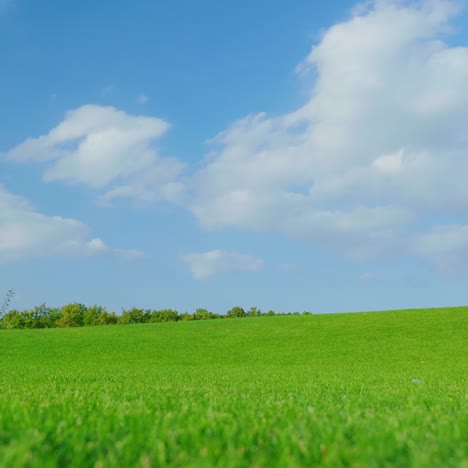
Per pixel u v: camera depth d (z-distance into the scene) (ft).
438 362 81.92
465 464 8.07
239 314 249.75
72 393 24.45
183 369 71.87
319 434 11.51
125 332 128.36
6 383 40.47
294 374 58.03
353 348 99.40
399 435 10.84
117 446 9.73
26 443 9.37
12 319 208.13
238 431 11.78
